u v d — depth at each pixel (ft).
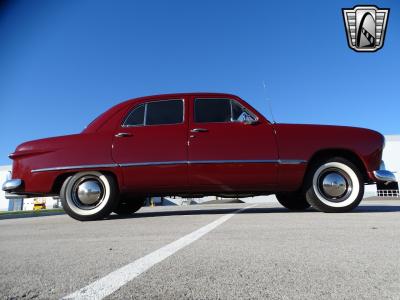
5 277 4.93
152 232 9.21
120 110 14.33
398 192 107.34
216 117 14.01
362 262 5.43
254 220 11.27
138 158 13.48
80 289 4.29
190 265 5.41
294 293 3.99
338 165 13.58
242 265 5.36
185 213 16.33
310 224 9.88
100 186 13.64
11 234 9.85
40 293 4.16
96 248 7.10
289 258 5.77
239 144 13.46
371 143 13.80
